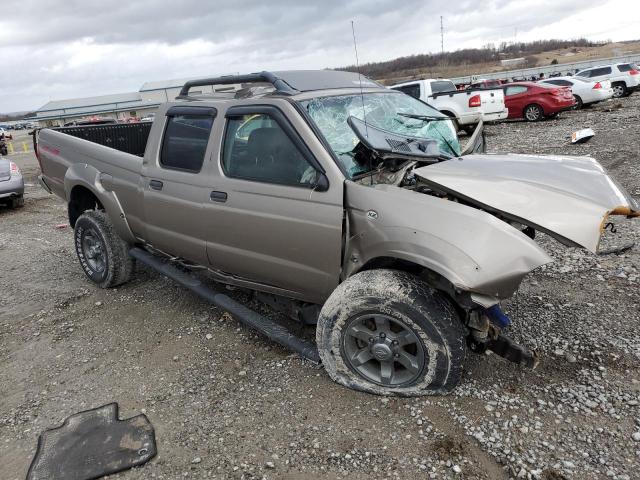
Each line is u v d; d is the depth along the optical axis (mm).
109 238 4668
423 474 2404
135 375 3445
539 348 3295
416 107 4051
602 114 17172
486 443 2545
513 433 2596
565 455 2434
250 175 3293
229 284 3799
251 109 3291
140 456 2652
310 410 2912
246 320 3543
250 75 3615
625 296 3871
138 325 4160
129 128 6211
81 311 4512
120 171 4348
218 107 3529
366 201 2787
